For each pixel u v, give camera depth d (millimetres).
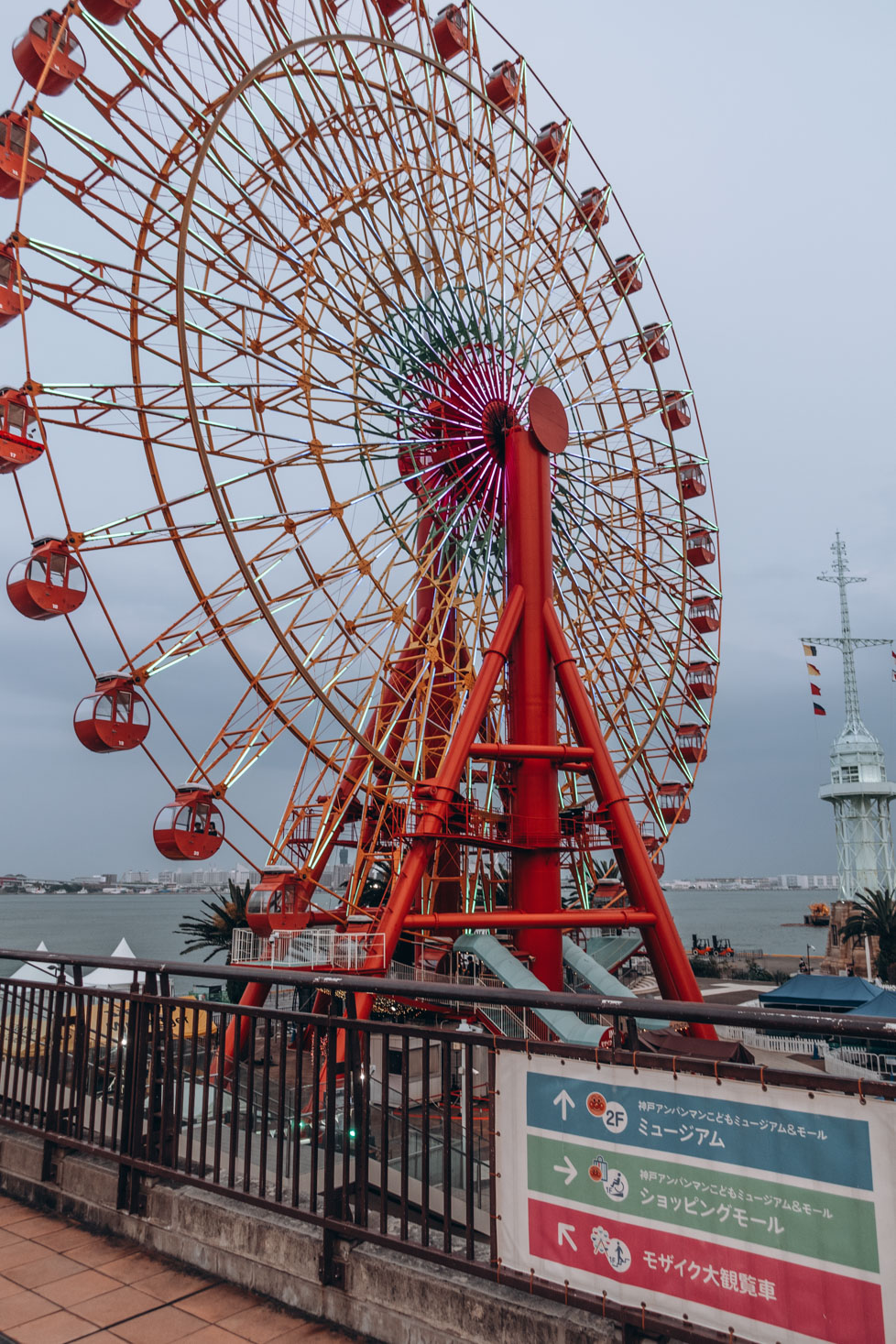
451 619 40219
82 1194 7730
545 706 36750
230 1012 6812
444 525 36812
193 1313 5898
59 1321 5746
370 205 33531
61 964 8352
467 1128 5531
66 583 27953
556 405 39406
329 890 32844
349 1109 6059
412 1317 5477
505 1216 5305
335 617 32469
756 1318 4355
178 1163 7418
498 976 31547
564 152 44938
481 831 37656
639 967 51094
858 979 50438
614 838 36500
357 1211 5883
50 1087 8203
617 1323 4859
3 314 26719
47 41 27031
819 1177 4289
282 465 32469
